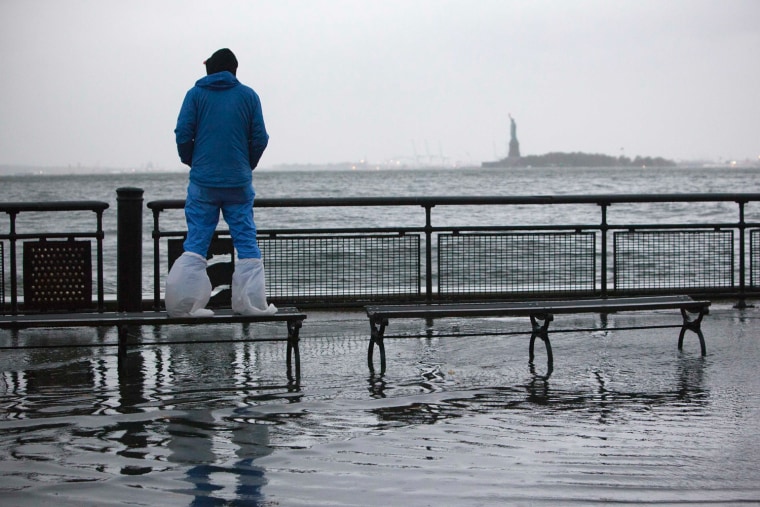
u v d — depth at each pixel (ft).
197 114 22.70
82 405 19.60
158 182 569.23
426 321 30.60
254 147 23.22
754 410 19.15
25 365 23.75
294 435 17.44
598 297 32.32
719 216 128.98
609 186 362.12
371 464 15.78
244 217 23.03
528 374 22.63
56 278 29.37
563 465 15.67
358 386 21.34
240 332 28.60
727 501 13.97
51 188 411.75
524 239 31.81
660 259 32.71
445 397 20.24
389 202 30.63
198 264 22.58
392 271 31.32
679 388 21.09
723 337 27.43
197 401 19.93
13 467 15.62
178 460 15.98
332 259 30.94
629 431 17.65
